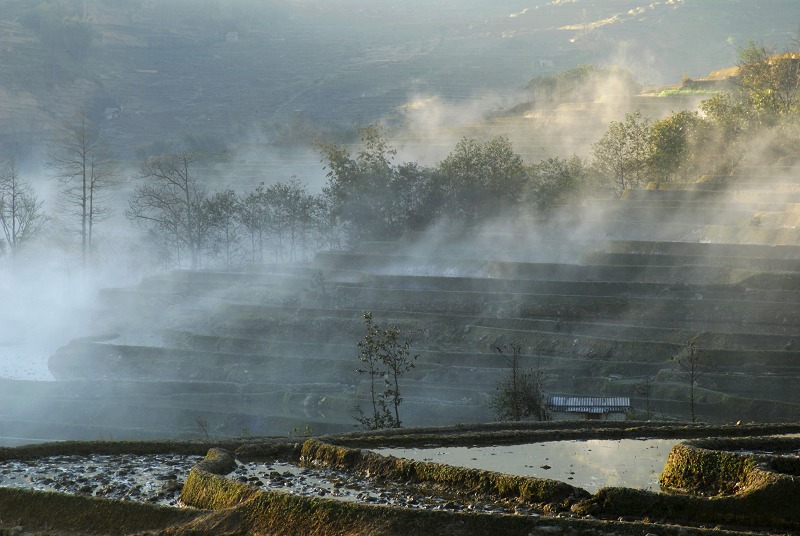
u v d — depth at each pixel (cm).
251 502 2644
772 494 2527
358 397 7312
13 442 6638
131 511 2738
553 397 5925
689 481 2861
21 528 2730
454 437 3688
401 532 2409
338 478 3075
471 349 8319
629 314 8481
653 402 6669
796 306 7888
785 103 13875
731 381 6888
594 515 2577
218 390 7981
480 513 2434
